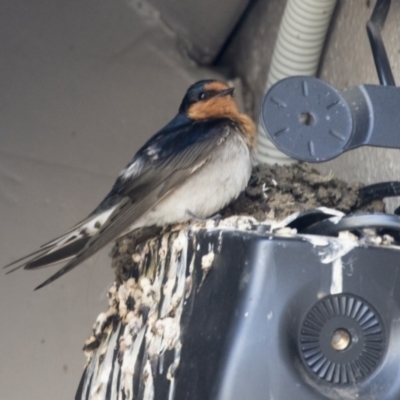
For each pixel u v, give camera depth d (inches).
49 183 305.4
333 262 140.9
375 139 167.0
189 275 164.2
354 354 139.5
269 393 136.6
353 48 245.3
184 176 213.6
